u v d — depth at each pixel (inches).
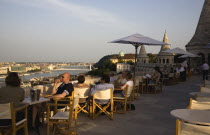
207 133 122.5
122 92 327.3
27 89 279.3
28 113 227.1
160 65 1503.4
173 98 451.2
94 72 4522.6
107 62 5044.3
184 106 372.8
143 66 2138.3
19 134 216.5
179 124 131.9
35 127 232.1
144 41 423.2
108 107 314.5
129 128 250.5
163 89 590.6
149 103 394.3
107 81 291.1
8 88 197.9
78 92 283.4
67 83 246.2
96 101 285.6
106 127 252.5
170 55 1711.4
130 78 328.5
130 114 312.2
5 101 192.4
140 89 527.2
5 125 179.2
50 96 239.8
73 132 223.3
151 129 248.4
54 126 223.5
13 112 169.9
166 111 335.0
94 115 287.1
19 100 199.8
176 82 748.0
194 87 643.5
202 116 153.3
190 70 1042.1
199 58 1477.6
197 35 1520.7
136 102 402.3
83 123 266.5
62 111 246.1
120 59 5511.8
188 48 1525.6
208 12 1503.4
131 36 444.5
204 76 869.8
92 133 231.9
